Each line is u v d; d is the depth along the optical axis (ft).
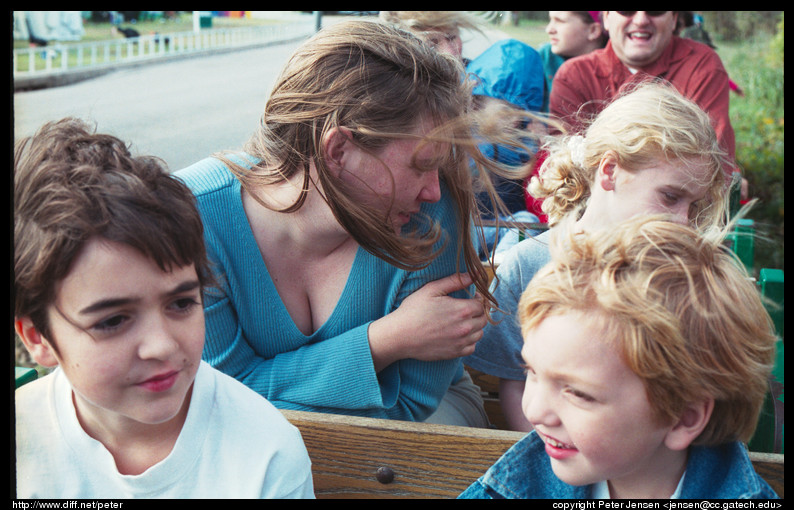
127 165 2.89
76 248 2.68
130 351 2.82
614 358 2.66
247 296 4.65
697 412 2.76
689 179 5.34
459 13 9.59
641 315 2.60
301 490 3.35
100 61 18.89
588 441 2.75
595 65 11.37
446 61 4.35
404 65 4.12
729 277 2.85
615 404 2.70
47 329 2.87
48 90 16.71
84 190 2.71
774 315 5.34
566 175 6.05
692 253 2.81
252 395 3.50
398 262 4.42
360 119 4.00
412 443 3.66
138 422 3.18
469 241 4.75
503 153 6.72
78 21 19.13
